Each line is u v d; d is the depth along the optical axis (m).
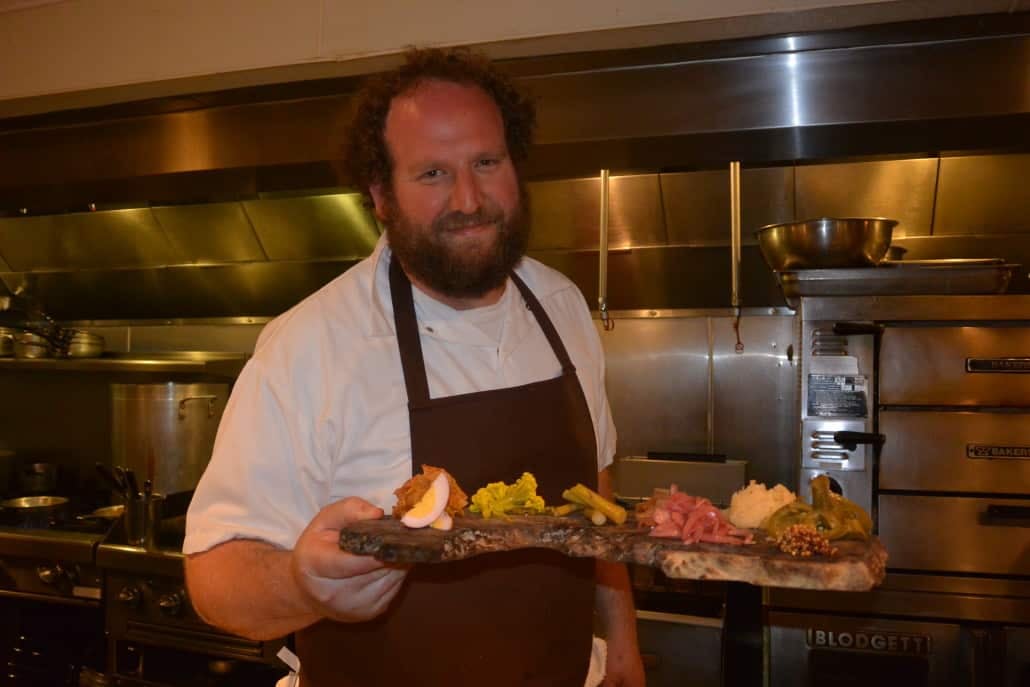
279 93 2.83
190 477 3.34
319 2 2.75
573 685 1.46
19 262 4.22
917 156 2.95
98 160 3.07
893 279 2.40
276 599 1.17
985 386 2.34
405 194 1.32
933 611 2.36
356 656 1.38
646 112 2.46
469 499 1.29
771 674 2.45
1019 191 2.95
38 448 4.22
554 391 1.48
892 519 2.39
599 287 3.33
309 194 3.54
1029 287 3.03
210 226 3.79
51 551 3.00
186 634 2.79
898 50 2.28
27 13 3.10
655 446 3.30
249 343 3.94
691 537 1.07
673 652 2.54
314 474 1.35
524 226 1.39
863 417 2.40
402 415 1.38
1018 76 2.21
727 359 3.23
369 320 1.42
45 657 3.04
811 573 0.98
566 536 1.09
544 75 2.56
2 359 3.87
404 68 1.41
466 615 1.36
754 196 3.13
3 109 3.13
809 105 2.33
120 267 4.06
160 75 2.91
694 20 2.33
